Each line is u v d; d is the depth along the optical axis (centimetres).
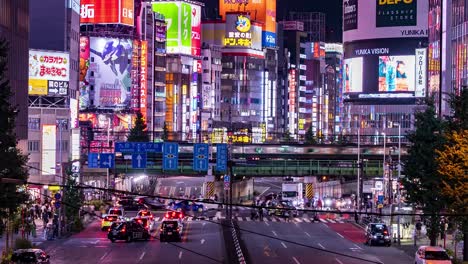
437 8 18938
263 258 7556
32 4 16238
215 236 9462
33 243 8575
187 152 14275
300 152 15450
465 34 14788
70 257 7475
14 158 5906
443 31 16575
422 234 9962
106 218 10188
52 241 8869
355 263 7288
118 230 8781
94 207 12531
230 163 12425
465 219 6919
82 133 18762
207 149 11444
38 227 10256
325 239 9419
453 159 7094
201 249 8150
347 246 8725
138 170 14025
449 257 6725
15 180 3988
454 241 8119
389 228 9619
